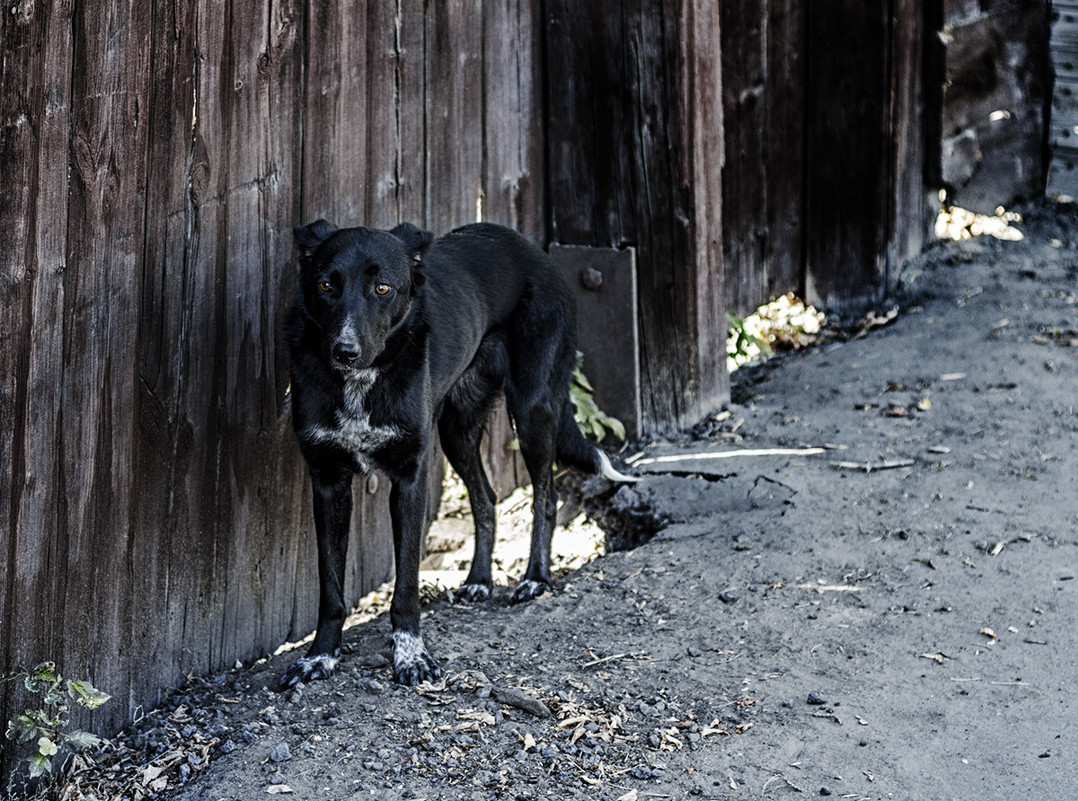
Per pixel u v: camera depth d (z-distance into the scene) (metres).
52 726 5.04
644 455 6.05
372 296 5.21
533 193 6.13
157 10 5.13
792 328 6.73
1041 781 4.97
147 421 5.19
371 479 5.71
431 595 5.70
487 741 5.07
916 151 6.77
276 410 5.44
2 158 4.93
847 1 6.62
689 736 5.08
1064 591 5.41
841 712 5.12
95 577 5.14
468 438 5.71
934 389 6.20
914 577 5.48
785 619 5.38
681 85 6.02
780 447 6.01
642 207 6.09
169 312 5.21
